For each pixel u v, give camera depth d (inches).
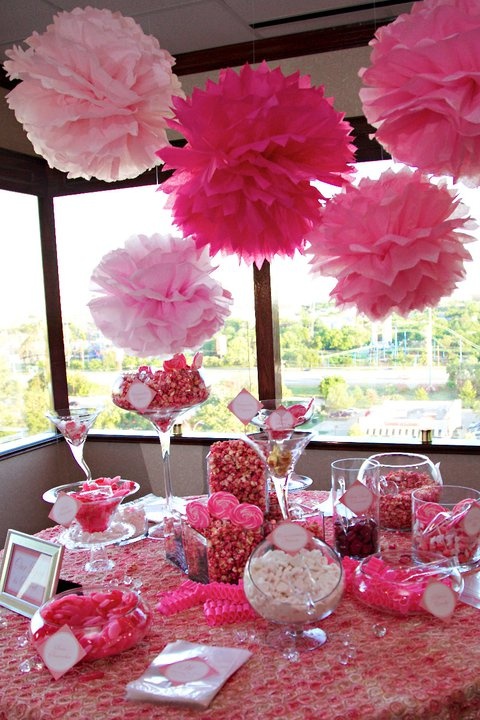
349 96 137.4
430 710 47.5
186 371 81.8
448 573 61.4
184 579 71.8
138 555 79.6
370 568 63.9
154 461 160.7
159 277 51.9
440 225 43.7
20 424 159.0
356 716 46.4
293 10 124.3
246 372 153.9
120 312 53.1
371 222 43.9
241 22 129.3
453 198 44.5
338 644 56.0
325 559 58.7
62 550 66.6
